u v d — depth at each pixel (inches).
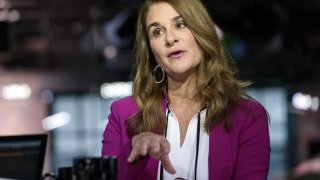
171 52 84.6
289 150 644.1
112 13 554.3
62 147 648.4
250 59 571.5
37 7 554.3
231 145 83.1
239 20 466.3
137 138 73.3
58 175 64.6
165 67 86.2
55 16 569.6
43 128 639.1
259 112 85.9
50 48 614.2
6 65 617.3
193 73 88.2
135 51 93.4
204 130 84.0
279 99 633.6
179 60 84.8
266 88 624.7
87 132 649.6
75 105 644.7
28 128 634.2
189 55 85.2
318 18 550.9
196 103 88.0
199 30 84.4
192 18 84.1
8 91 621.3
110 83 629.6
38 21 579.5
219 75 86.9
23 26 582.6
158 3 86.0
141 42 91.2
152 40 86.6
